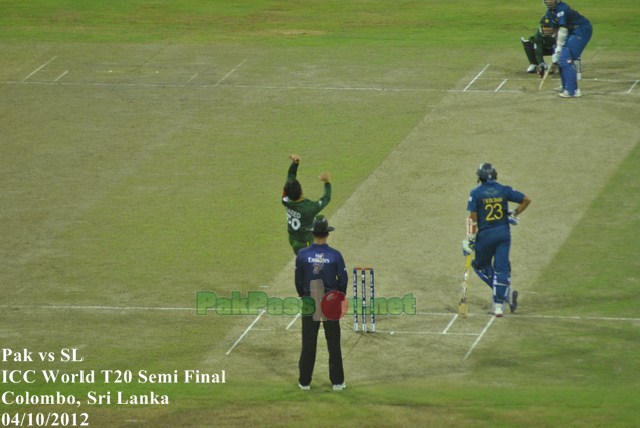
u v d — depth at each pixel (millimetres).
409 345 58406
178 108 102750
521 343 58188
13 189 84500
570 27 100625
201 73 113438
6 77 113500
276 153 90625
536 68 109250
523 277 66938
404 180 83562
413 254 70625
